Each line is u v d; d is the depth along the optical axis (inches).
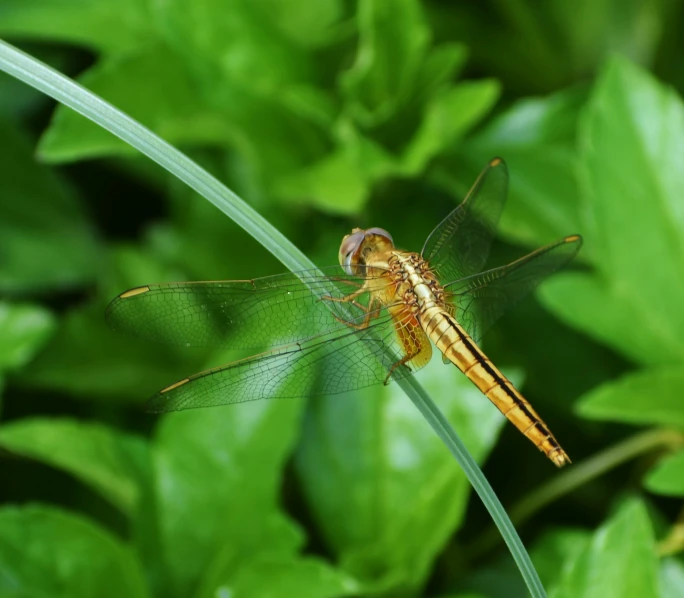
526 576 25.1
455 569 27.1
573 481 27.2
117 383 27.8
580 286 27.3
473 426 26.6
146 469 26.8
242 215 25.3
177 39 27.6
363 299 26.2
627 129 27.3
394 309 26.1
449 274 26.4
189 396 25.7
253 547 26.5
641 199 27.2
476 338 26.2
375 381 25.8
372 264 26.3
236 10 27.8
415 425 26.8
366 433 26.8
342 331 26.0
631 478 27.8
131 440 26.8
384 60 27.7
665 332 27.1
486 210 26.7
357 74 27.7
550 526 27.3
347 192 27.5
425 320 26.1
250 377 25.8
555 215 27.7
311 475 26.8
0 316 27.2
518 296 26.4
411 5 27.6
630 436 27.8
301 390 25.9
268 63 27.8
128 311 26.0
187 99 27.7
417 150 27.6
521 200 27.7
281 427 26.7
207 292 26.2
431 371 26.8
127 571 26.3
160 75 27.6
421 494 26.7
